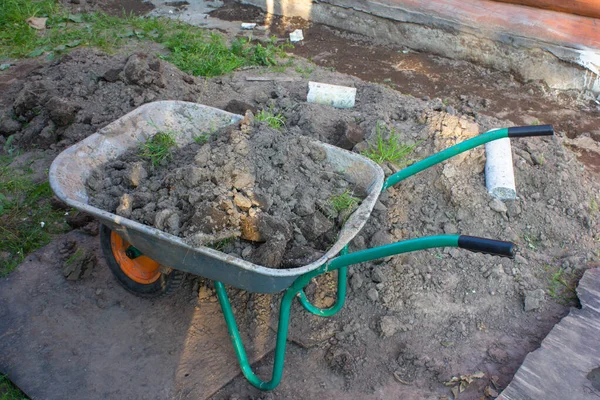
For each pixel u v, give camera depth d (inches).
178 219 118.0
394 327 140.8
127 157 142.2
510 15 266.4
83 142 135.3
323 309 143.3
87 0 340.8
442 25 284.4
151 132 150.6
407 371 133.7
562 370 126.5
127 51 275.4
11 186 179.9
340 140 175.6
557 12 260.4
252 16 335.9
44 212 173.0
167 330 141.3
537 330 143.1
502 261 157.6
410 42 299.1
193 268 118.9
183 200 123.6
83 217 167.3
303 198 128.3
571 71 255.1
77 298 147.7
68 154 130.4
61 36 285.4
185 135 154.5
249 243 120.7
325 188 133.1
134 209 125.6
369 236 157.6
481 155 173.2
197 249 108.9
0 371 129.3
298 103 201.5
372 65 281.6
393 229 159.8
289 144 139.4
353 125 177.8
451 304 148.3
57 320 141.7
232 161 128.0
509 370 132.4
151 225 119.3
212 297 149.3
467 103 246.7
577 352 130.8
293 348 138.7
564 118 238.2
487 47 275.6
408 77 270.2
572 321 139.3
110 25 303.9
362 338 140.3
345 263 109.7
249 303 145.9
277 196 127.9
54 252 160.1
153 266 144.3
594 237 169.2
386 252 104.6
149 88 205.9
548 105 248.8
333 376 132.7
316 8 323.6
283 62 273.7
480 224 164.9
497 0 273.7
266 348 137.9
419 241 101.0
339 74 259.9
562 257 162.9
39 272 154.1
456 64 284.5
